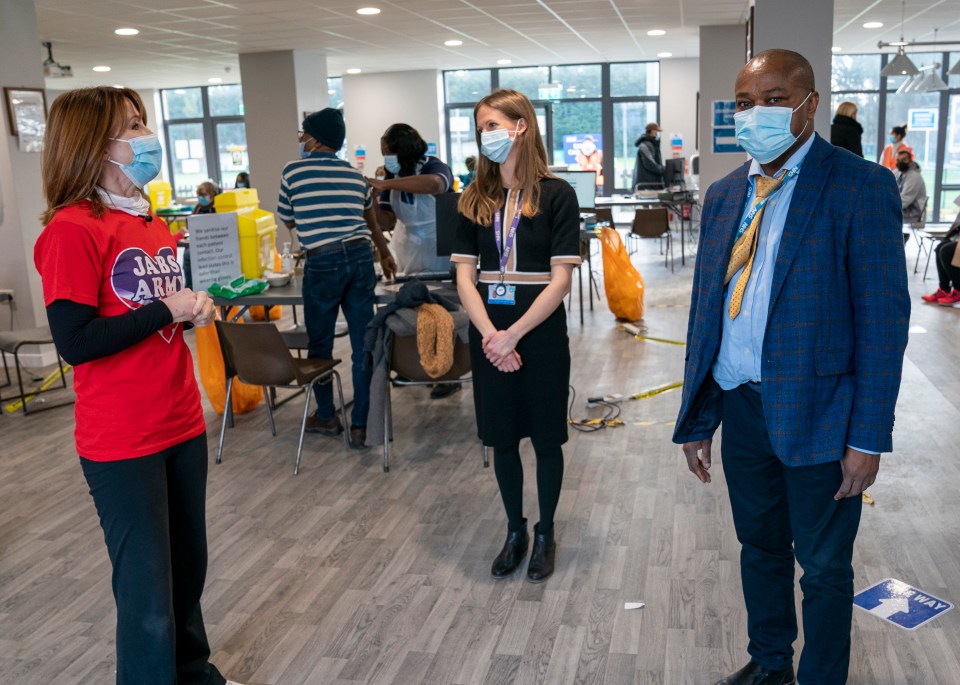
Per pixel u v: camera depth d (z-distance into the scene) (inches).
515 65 605.6
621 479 153.4
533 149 109.8
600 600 112.5
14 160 256.5
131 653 79.6
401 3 327.0
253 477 162.4
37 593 120.8
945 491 141.2
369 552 129.6
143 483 77.4
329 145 168.9
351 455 172.4
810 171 72.5
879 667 94.8
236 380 196.7
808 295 71.8
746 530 85.5
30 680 99.8
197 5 309.3
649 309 304.8
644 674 96.2
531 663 99.3
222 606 114.8
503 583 118.4
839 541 76.6
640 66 605.0
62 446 186.5
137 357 76.3
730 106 382.9
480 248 113.3
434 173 198.7
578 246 110.7
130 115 76.0
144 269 77.7
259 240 192.5
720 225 79.7
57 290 71.4
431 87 620.1
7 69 254.1
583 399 201.8
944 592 109.9
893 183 71.0
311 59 470.6
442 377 163.0
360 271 172.1
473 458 168.4
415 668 99.3
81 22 336.5
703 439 86.7
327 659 101.8
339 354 259.4
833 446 72.7
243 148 668.7
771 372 73.7
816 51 192.9
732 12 380.5
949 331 255.9
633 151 620.1
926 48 529.7
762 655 89.0
